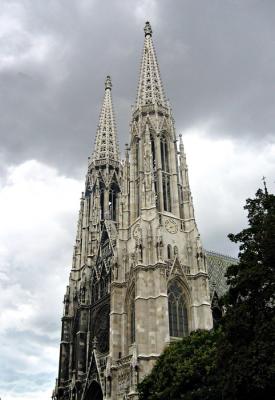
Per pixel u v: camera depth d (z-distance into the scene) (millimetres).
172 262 83312
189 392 52094
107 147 128250
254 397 39125
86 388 82688
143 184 91000
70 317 101375
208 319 78562
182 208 93812
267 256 42188
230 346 42188
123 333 81000
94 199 117125
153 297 77688
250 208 48375
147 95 108438
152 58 117812
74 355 95438
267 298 41469
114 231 103375
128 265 87938
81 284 100250
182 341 62781
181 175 97938
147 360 72000
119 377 76125
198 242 86938
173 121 106312
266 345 37750
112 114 138875
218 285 94562
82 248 111375
